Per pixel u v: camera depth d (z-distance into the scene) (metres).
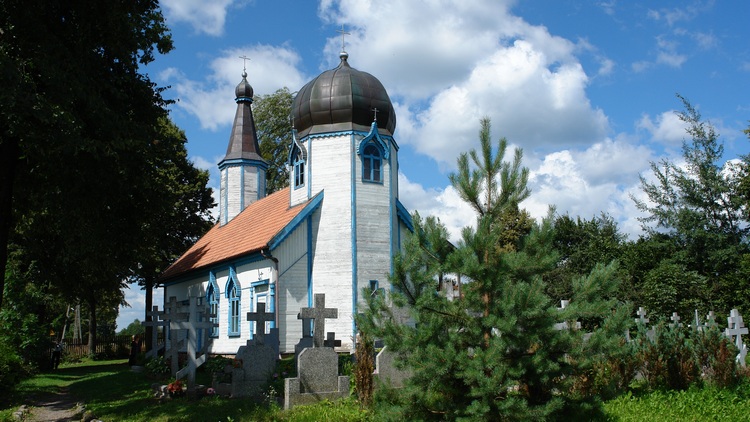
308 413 13.05
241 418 13.30
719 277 33.59
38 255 32.84
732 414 12.07
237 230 34.16
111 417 15.02
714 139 36.66
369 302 10.34
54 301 46.16
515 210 10.59
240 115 40.00
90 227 22.17
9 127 15.94
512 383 8.91
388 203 27.08
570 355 9.88
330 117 27.08
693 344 15.70
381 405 9.96
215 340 31.16
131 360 33.94
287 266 25.92
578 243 41.78
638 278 33.81
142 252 25.98
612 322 10.48
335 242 26.23
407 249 10.09
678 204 36.84
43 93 16.75
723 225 36.22
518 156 10.45
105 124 17.45
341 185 26.58
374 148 27.25
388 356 14.70
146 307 44.62
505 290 9.27
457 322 9.66
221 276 31.25
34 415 17.22
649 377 14.64
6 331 25.31
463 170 10.35
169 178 42.91
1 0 16.34
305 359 14.86
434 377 9.18
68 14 18.08
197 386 16.64
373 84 27.70
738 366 16.16
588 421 10.55
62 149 16.27
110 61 19.95
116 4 18.09
